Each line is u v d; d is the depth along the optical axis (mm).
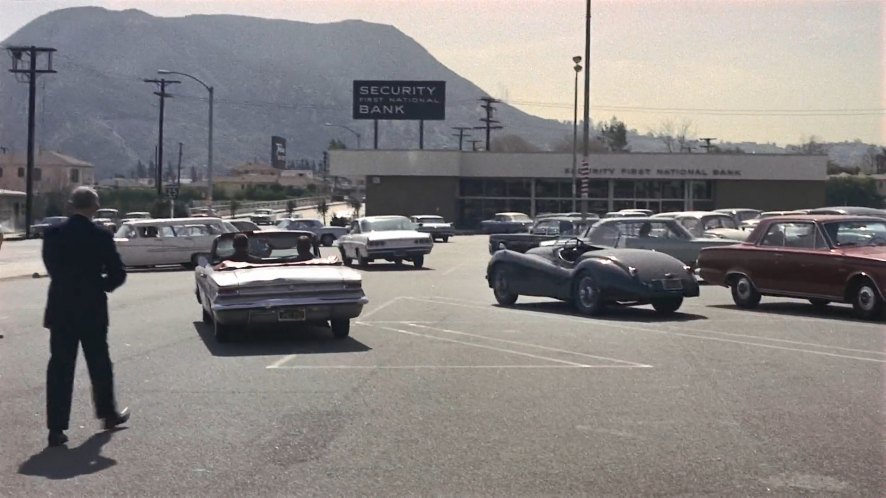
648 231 22156
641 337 13805
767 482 6793
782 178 66938
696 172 67312
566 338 13789
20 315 18500
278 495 6574
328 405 9336
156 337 14500
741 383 10266
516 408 9133
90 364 8320
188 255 33562
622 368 11234
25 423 8789
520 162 69250
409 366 11516
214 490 6691
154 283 26734
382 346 13227
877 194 80375
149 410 9195
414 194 69750
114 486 6809
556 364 11562
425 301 19844
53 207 77875
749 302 17469
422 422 8586
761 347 12727
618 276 16234
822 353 12188
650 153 67812
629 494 6539
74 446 7910
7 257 41062
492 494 6555
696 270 20594
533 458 7410
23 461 7473
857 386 10070
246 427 8469
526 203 70312
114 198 89250
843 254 15617
